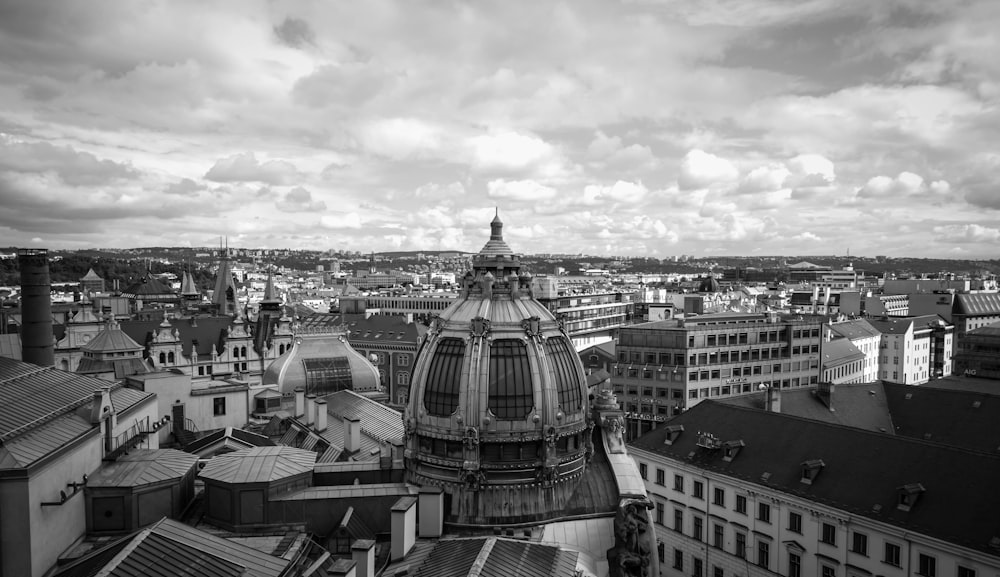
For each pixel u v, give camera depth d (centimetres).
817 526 7675
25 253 7100
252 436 8300
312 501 5281
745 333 16475
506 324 5791
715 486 8938
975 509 6600
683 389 15612
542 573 4494
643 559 5588
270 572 4081
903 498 7081
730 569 8731
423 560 4803
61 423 4819
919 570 6725
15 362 5375
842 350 19538
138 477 4984
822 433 8531
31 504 4091
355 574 4269
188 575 3775
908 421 10481
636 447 10206
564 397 5862
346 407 9256
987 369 17000
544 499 5653
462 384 5584
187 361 14850
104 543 4616
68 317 16388
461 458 5578
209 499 5262
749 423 9394
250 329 16675
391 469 6000
